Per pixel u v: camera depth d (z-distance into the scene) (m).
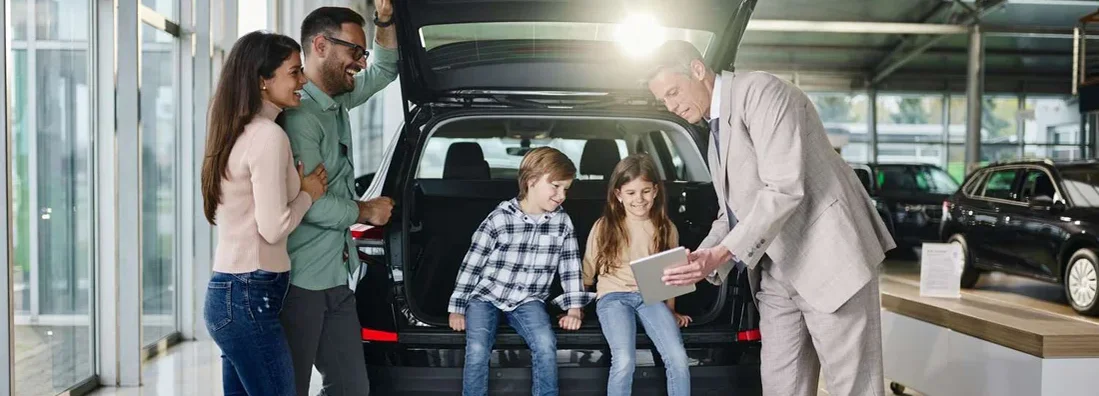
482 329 2.43
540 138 4.34
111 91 4.11
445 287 2.94
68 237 3.90
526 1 2.55
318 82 2.24
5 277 3.14
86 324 4.06
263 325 2.02
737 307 2.51
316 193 2.14
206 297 2.04
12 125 3.15
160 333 5.17
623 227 2.56
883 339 3.96
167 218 5.31
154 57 4.99
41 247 3.66
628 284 2.54
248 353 2.02
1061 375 2.85
